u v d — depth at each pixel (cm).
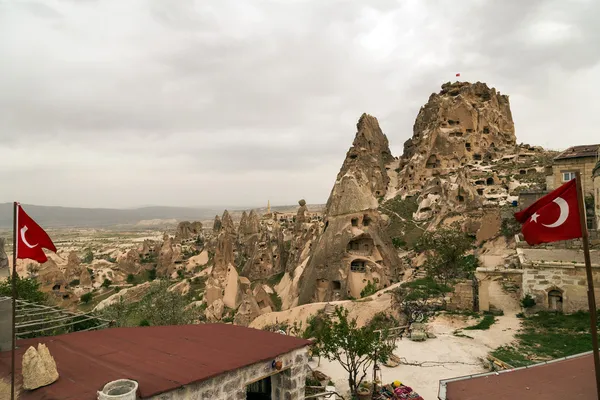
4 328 1482
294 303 7138
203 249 13162
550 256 3728
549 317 3284
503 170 9575
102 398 1013
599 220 4216
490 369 2514
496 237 5912
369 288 5697
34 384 1120
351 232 6569
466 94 12006
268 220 14900
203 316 6469
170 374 1202
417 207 9906
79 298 9519
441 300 4141
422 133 12112
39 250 1318
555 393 1297
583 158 5406
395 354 2823
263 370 1380
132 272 12338
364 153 12500
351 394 2172
